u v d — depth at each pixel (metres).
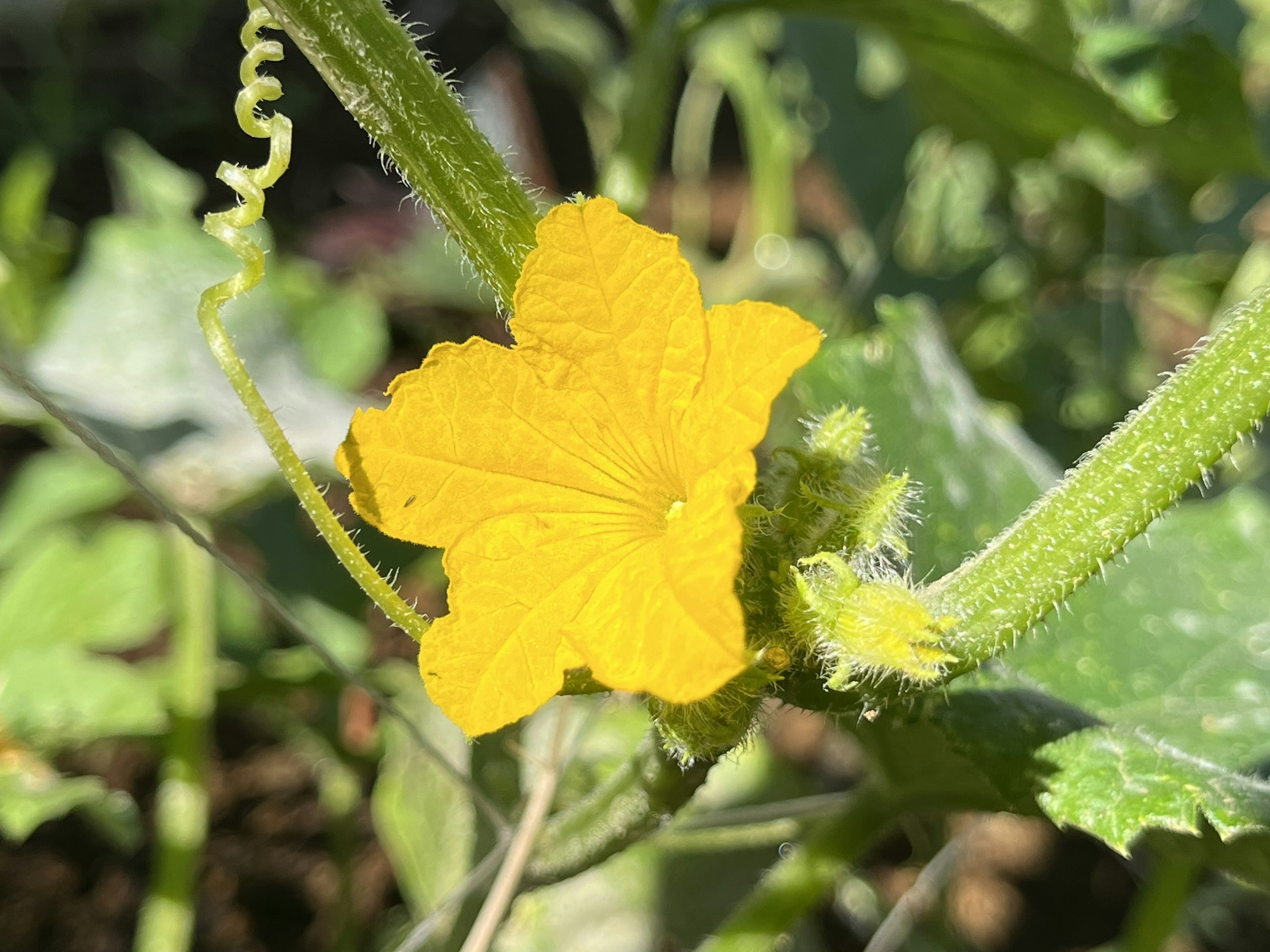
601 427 0.12
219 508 0.27
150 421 0.29
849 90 0.37
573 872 0.17
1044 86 0.26
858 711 0.13
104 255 0.32
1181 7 0.37
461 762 0.26
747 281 0.43
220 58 0.53
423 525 0.11
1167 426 0.13
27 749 0.22
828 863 0.21
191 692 0.24
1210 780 0.15
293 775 0.33
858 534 0.12
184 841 0.24
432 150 0.13
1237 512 0.23
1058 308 0.40
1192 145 0.26
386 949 0.26
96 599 0.27
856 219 0.39
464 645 0.11
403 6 0.57
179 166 0.50
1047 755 0.15
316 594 0.30
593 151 0.51
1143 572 0.22
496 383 0.11
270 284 0.33
